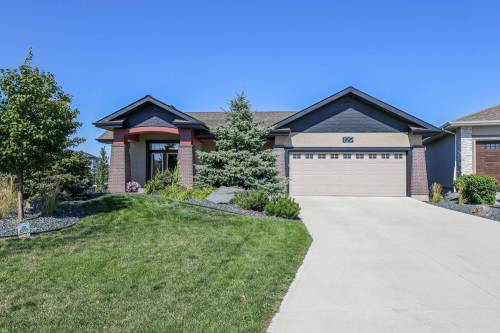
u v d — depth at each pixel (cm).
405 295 543
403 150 1836
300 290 559
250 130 1571
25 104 918
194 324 432
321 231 999
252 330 420
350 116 1866
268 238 870
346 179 1853
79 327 425
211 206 1227
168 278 590
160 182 1647
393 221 1154
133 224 973
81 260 673
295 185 1867
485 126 1819
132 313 462
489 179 1541
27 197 1328
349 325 445
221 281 580
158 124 1812
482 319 462
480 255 765
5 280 577
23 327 425
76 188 1415
